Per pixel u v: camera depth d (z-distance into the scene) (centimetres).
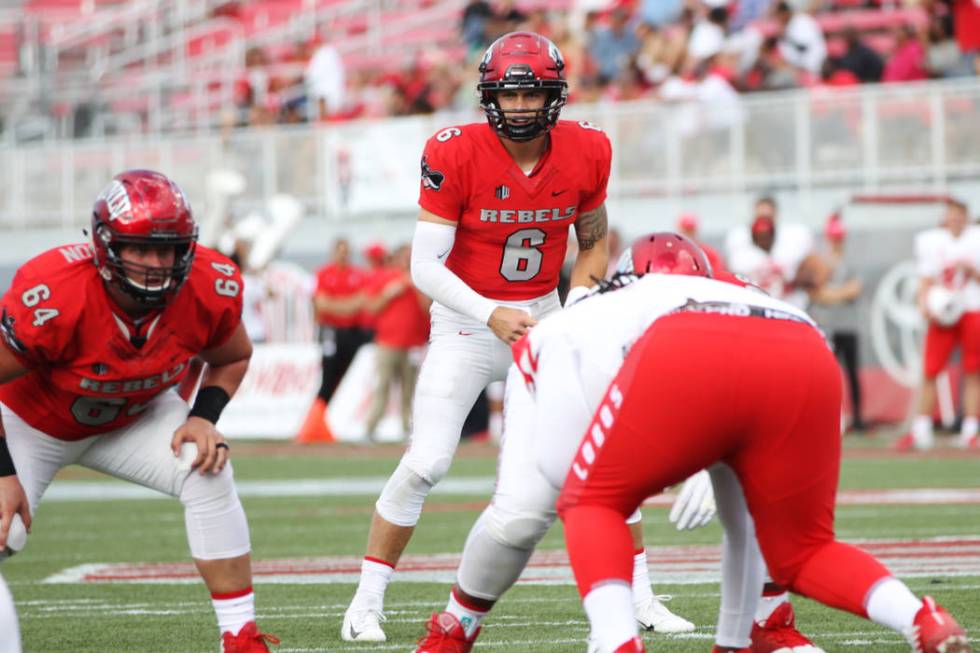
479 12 6506
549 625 1711
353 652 1547
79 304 1295
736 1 6112
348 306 5266
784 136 5394
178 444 1350
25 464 1391
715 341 1153
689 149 5534
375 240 5984
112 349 1316
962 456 4231
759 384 1150
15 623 1195
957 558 2245
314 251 6028
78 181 6719
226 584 1359
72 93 7900
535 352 1246
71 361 1323
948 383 4934
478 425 5384
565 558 2450
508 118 1614
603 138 1734
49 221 6788
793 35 5794
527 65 1588
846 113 5309
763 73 5744
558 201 1706
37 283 1291
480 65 1638
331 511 3269
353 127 6053
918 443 4525
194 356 1391
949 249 4422
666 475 1164
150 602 1970
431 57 6769
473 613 1340
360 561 2420
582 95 6094
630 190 5622
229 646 1355
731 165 5472
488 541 1302
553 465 1230
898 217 5084
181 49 8012
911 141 5231
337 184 6066
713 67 5847
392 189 5966
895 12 6241
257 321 5628
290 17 7975
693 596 1925
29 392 1377
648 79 6044
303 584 2136
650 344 1159
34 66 7975
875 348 5069
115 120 7738
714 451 1173
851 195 5244
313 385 5662
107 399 1349
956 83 5338
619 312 1213
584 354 1208
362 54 7469
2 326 1297
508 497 1295
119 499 3778
